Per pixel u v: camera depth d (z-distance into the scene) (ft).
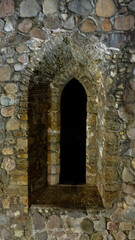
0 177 7.57
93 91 8.67
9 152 7.50
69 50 7.57
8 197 7.59
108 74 7.01
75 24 6.91
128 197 7.22
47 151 9.09
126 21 6.81
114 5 6.79
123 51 6.89
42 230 7.63
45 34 7.04
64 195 8.33
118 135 7.12
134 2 6.75
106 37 6.88
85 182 9.43
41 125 8.52
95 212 7.43
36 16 7.04
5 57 7.29
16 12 7.11
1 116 7.46
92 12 6.85
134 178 7.17
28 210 7.61
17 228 7.64
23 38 7.16
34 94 7.84
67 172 11.17
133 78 6.94
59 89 8.86
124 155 7.14
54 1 6.93
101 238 7.44
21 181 7.51
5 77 7.34
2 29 7.21
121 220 7.30
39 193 8.39
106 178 7.24
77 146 11.66
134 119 7.04
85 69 8.35
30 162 7.70
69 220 7.55
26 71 7.26
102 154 7.70
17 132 7.45
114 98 7.03
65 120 11.23
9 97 7.39
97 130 8.66
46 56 7.26
